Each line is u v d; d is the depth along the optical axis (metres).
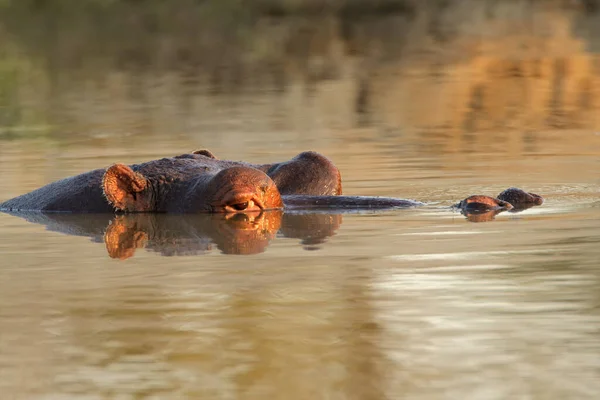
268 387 22.61
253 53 130.75
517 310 27.22
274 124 74.88
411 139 64.75
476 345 24.72
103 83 107.31
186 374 23.45
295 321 26.81
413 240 35.88
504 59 113.81
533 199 42.03
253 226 39.78
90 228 40.66
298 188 44.97
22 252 36.38
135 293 29.97
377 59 120.62
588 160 53.91
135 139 68.50
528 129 68.75
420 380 22.69
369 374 23.09
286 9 174.00
